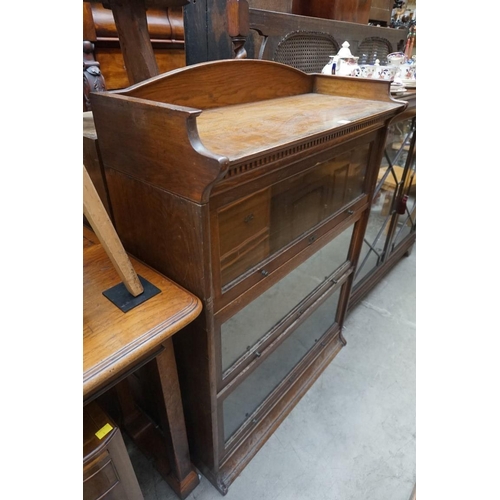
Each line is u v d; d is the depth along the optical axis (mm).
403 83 1335
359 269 1631
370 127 915
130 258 753
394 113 977
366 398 1350
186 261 642
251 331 921
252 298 803
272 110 876
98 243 782
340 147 881
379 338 1632
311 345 1401
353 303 1701
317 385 1393
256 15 1167
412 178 1738
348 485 1078
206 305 666
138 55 751
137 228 711
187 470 1002
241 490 1058
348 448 1179
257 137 645
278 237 832
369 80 1027
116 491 713
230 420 1046
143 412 1150
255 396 1136
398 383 1415
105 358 519
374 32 1766
